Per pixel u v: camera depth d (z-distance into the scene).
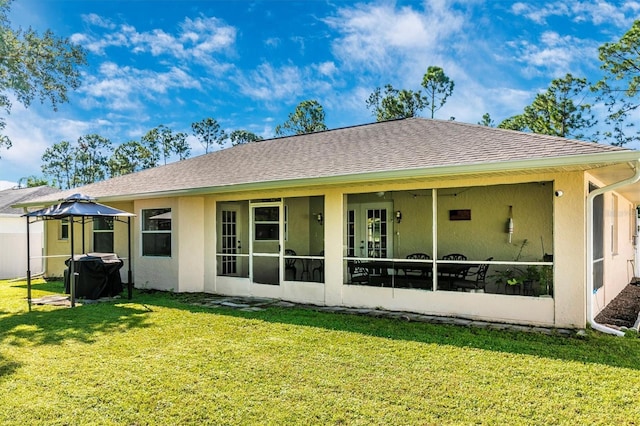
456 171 6.11
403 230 10.20
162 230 10.58
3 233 14.93
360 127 12.09
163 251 10.55
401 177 6.62
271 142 13.22
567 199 6.23
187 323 6.61
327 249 8.32
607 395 3.75
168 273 10.26
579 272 6.12
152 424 3.29
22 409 3.57
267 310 7.73
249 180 8.80
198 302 8.67
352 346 5.29
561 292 6.24
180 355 4.96
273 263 10.02
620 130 20.86
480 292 7.52
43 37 13.69
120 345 5.41
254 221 9.80
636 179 5.61
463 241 9.62
